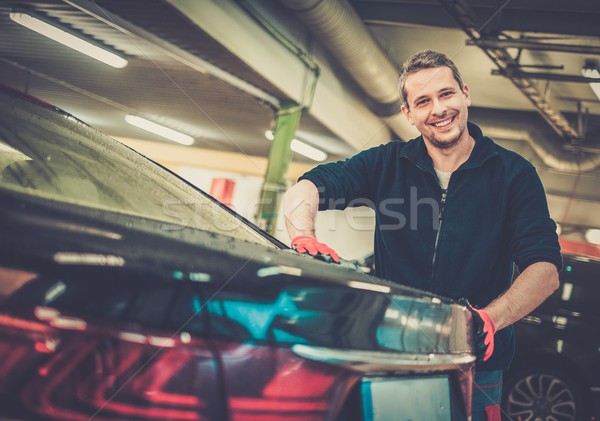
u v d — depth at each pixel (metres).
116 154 1.54
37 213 0.86
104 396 0.73
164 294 0.79
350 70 9.84
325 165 1.74
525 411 4.04
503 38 9.89
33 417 0.70
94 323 0.74
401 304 1.06
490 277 1.65
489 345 1.30
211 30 7.42
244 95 10.95
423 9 9.62
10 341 0.71
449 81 1.62
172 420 0.75
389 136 14.21
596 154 14.81
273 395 0.82
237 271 0.91
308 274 1.01
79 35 8.88
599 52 9.26
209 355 0.78
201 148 16.22
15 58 11.07
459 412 1.17
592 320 4.07
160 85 11.45
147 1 7.10
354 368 0.91
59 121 1.50
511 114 14.34
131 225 0.97
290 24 9.21
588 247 7.37
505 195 1.62
